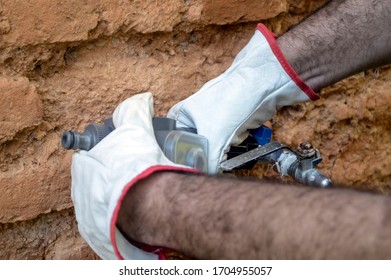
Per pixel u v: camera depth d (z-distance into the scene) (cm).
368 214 75
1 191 130
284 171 127
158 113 145
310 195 83
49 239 141
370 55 135
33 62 129
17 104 127
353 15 133
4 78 126
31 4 123
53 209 137
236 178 97
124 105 121
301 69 133
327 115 169
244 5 145
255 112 130
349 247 74
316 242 77
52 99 134
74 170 115
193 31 146
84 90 136
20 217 133
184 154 117
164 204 96
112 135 112
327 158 173
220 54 151
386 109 182
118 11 133
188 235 92
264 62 129
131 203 100
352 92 173
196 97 130
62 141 117
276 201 85
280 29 158
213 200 91
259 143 136
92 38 133
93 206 106
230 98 127
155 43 143
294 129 163
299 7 160
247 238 84
